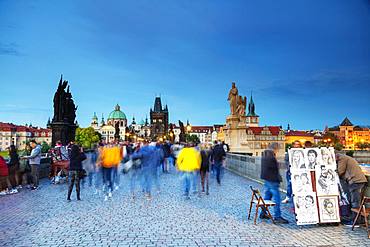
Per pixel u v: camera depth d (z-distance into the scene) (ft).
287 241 28.09
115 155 52.39
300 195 33.47
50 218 36.09
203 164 53.67
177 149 101.65
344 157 34.01
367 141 595.88
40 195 51.98
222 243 27.50
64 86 100.01
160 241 27.96
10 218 36.09
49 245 26.84
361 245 26.96
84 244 27.12
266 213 36.29
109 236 29.32
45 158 77.61
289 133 599.16
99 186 61.41
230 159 99.71
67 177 68.18
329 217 33.06
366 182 32.94
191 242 27.76
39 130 588.50
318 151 34.63
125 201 46.62
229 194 52.54
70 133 105.91
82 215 37.60
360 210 30.48
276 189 34.99
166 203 45.01
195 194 52.60
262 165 36.14
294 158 34.47
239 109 118.21
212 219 35.76
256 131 404.57
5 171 54.24
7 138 521.65
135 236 29.37
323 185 33.76
